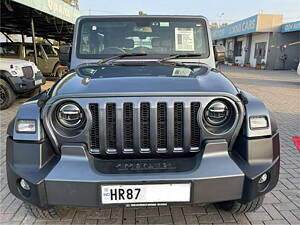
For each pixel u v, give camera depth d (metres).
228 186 1.89
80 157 1.91
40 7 7.55
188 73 2.36
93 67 2.67
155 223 2.41
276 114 6.92
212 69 2.71
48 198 1.89
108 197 1.85
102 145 1.94
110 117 1.93
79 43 3.12
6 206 2.69
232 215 2.53
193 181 1.83
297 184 3.15
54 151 2.01
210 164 1.90
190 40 3.17
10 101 7.12
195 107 1.95
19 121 1.98
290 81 14.45
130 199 1.86
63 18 9.77
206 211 2.58
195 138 1.99
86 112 1.89
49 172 1.88
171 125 1.93
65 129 1.95
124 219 2.47
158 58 3.07
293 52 23.00
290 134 5.14
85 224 2.40
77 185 1.84
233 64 30.48
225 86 2.10
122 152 1.96
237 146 2.03
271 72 20.27
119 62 2.91
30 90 7.71
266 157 2.01
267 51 23.36
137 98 1.90
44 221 2.45
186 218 2.48
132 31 3.14
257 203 2.33
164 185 1.84
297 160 3.87
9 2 7.71
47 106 1.92
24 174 1.91
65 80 2.25
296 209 2.65
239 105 1.96
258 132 1.99
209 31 3.21
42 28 14.30
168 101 1.91
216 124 1.98
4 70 6.93
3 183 3.15
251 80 14.80
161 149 1.98
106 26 3.14
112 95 1.89
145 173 1.86
